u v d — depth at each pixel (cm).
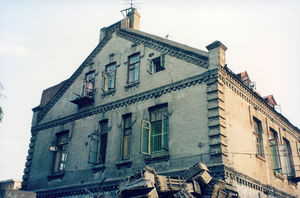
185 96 1717
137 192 1332
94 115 2106
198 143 1570
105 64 2225
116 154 1870
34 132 2462
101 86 2166
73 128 2197
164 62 1886
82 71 2362
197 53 1761
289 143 2395
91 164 1964
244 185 1575
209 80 1655
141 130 1717
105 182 1836
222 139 1513
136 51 2069
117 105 2000
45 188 2152
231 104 1689
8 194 1392
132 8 2373
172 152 1644
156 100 1825
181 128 1662
